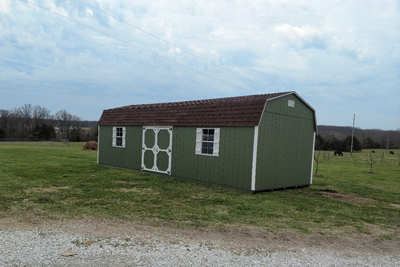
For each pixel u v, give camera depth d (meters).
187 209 7.32
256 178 9.99
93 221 5.91
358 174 18.39
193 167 11.86
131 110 15.50
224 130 10.84
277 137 10.83
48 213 6.35
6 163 15.41
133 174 13.38
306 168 12.52
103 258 4.07
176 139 12.59
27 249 4.26
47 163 16.44
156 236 5.16
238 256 4.42
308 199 9.54
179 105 13.23
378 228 6.57
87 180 11.12
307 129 12.39
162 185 10.77
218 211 7.29
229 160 10.64
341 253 4.84
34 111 73.25
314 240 5.46
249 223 6.36
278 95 10.90
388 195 11.07
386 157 38.62
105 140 16.30
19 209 6.56
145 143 14.00
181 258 4.22
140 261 4.04
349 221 7.04
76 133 71.00
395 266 4.39
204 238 5.20
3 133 60.81
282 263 4.24
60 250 4.29
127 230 5.42
